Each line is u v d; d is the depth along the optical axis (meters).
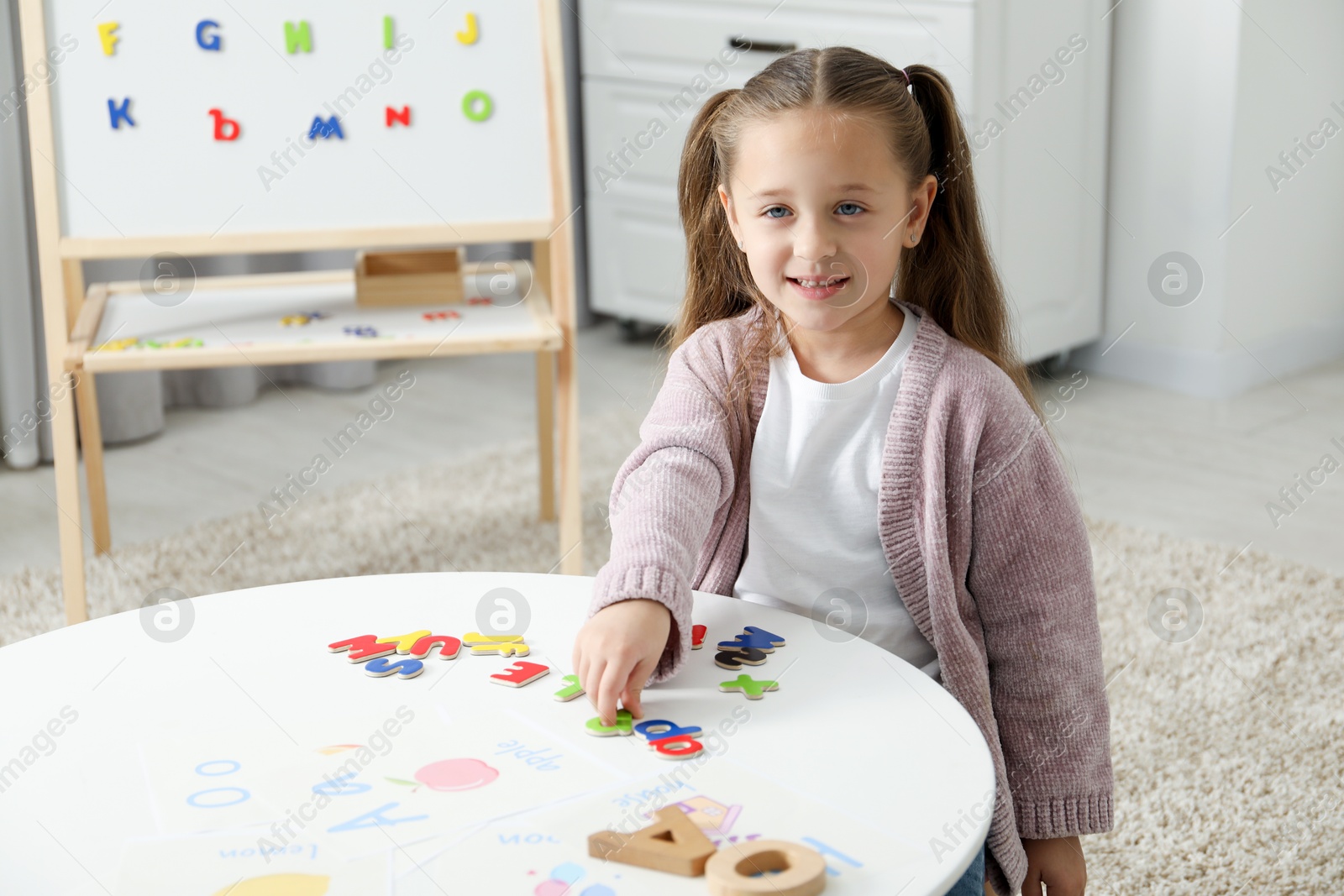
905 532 0.85
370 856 0.58
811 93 0.79
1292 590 1.71
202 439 2.41
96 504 1.86
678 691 0.74
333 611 0.85
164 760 0.67
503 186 1.54
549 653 0.79
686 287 1.00
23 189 2.21
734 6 2.51
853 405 0.87
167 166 1.47
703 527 0.82
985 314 0.94
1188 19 2.42
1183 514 1.99
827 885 0.56
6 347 2.25
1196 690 1.47
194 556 1.86
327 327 1.62
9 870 0.57
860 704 0.72
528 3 1.51
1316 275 2.71
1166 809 1.25
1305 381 2.64
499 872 0.57
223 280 1.86
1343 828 1.21
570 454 1.60
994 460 0.84
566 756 0.67
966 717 0.71
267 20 1.46
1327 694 1.46
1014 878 0.83
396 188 1.52
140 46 1.44
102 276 2.40
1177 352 2.59
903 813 0.61
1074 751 0.86
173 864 0.58
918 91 0.89
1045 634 0.86
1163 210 2.55
